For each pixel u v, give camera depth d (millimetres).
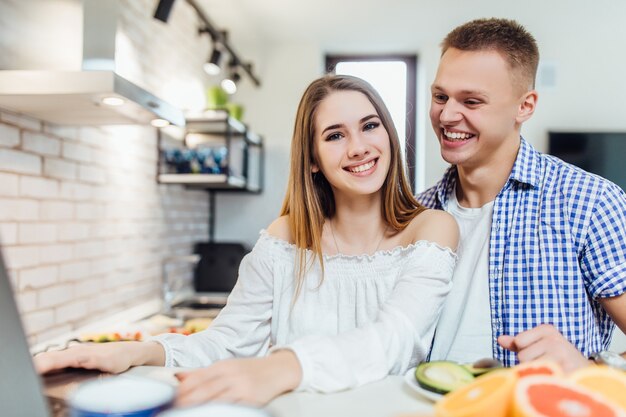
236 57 3359
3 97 1565
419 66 4145
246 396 604
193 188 3611
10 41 1570
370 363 724
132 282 2725
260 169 3949
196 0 3152
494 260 1215
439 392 606
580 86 3797
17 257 1790
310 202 1126
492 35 1165
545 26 3633
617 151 3701
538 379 489
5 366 506
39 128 1909
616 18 3480
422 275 935
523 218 1215
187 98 3418
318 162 1120
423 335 904
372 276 1057
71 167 2127
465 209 1321
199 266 3562
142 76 2742
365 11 3328
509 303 1194
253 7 3275
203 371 650
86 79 1511
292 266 1117
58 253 2037
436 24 3555
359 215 1119
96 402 484
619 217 1144
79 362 781
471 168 1270
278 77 3977
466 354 1196
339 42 3947
